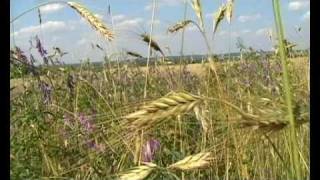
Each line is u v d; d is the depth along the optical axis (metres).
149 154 0.67
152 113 0.34
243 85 0.74
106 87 1.05
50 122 0.86
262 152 0.62
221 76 0.74
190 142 0.74
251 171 0.62
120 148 0.67
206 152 0.43
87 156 0.72
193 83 0.92
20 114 0.88
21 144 0.81
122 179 0.42
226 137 0.40
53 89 0.99
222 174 0.60
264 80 1.05
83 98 0.99
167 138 0.76
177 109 0.35
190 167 0.42
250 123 0.35
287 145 0.49
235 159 0.56
